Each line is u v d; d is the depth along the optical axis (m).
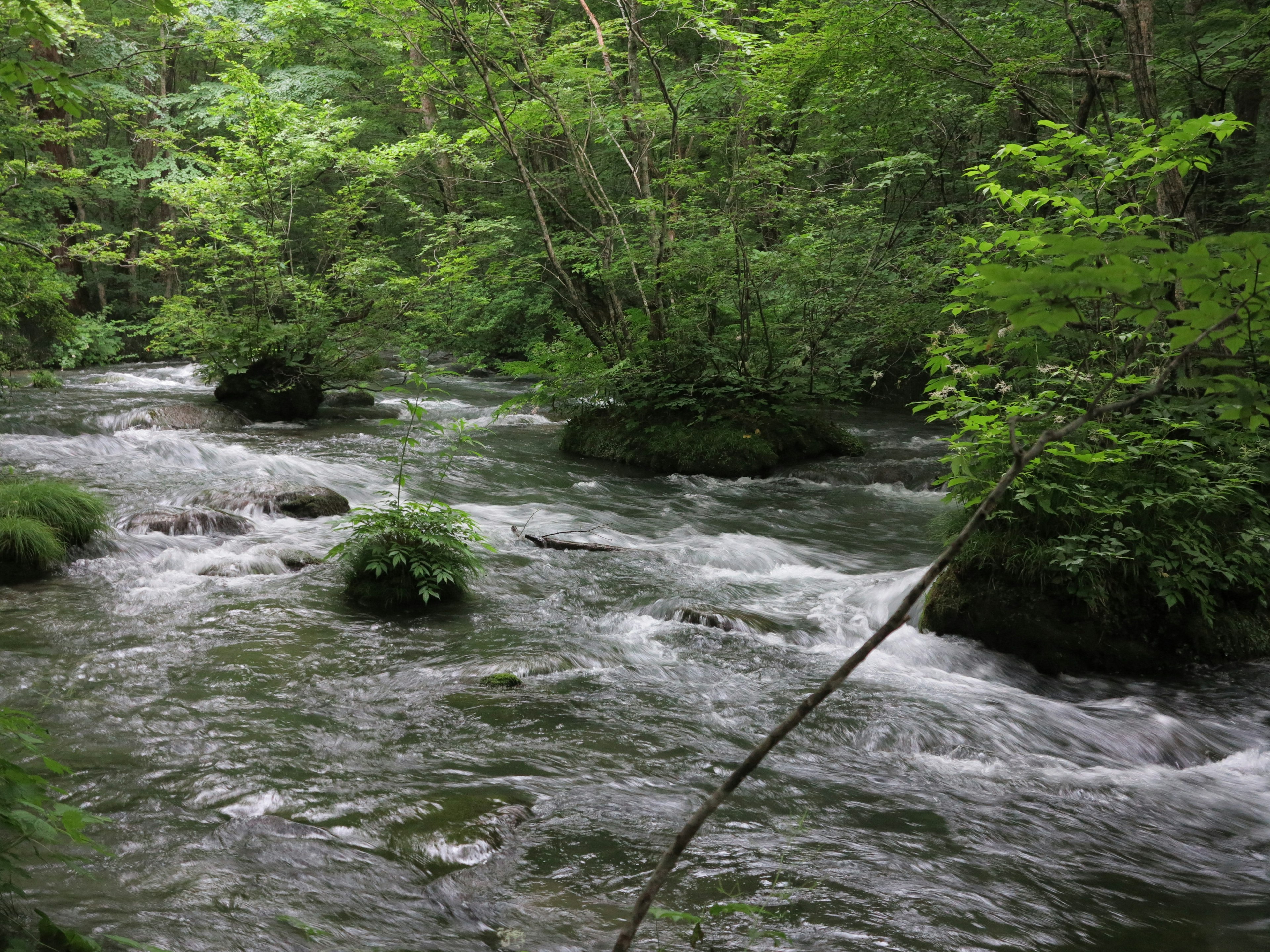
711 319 15.59
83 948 2.52
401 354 18.17
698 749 4.94
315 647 6.26
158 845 3.54
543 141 15.59
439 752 4.71
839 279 14.78
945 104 14.05
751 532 10.92
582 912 3.30
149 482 11.14
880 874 3.71
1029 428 6.67
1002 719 5.54
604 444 15.12
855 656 1.76
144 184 28.97
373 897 3.28
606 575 8.61
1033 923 3.41
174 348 17.72
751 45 13.17
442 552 7.59
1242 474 6.95
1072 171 8.33
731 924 3.26
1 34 4.06
